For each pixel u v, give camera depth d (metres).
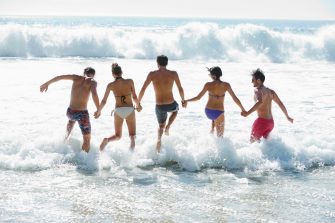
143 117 9.80
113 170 6.55
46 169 6.46
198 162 6.87
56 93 12.42
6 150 6.96
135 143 7.54
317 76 17.72
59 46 24.36
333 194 5.66
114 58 24.17
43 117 9.53
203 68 19.53
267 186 5.97
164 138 7.57
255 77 7.39
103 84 13.89
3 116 9.50
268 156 7.07
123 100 7.21
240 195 5.59
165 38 25.92
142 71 18.00
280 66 22.67
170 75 7.48
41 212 4.91
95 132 8.41
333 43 26.62
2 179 5.97
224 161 6.91
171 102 7.51
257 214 4.97
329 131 8.87
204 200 5.40
